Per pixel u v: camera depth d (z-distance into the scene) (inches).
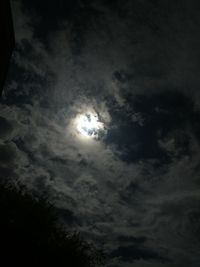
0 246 201.3
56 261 213.8
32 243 209.6
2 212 213.6
